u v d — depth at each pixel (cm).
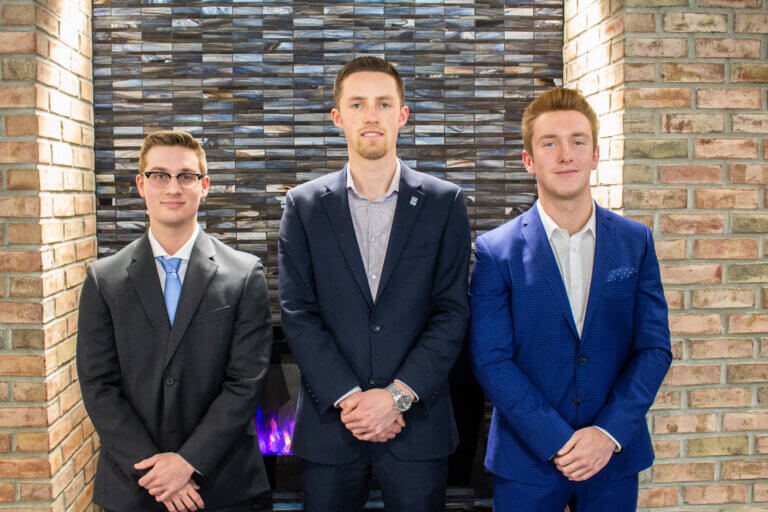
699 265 212
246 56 246
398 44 249
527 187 255
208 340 170
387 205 179
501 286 168
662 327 167
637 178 210
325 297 174
